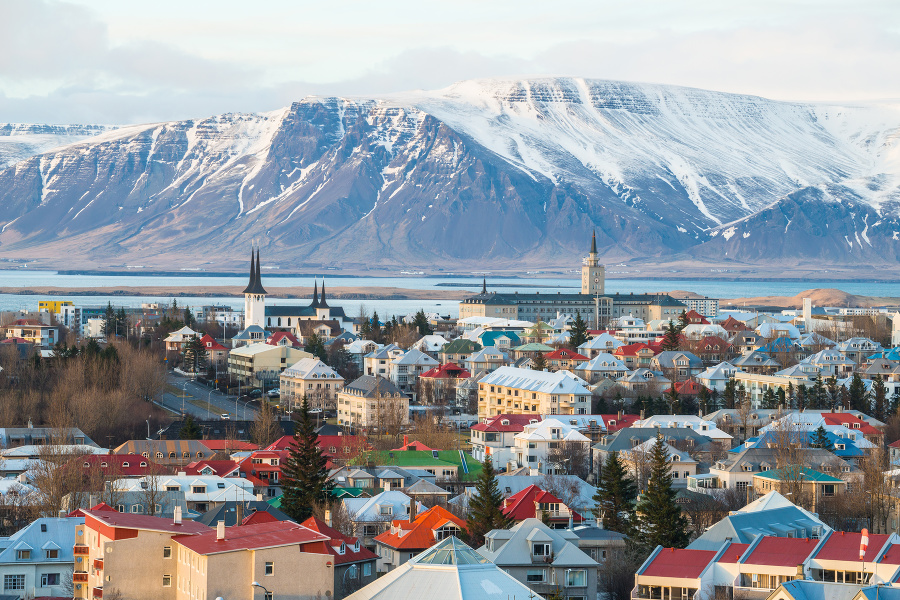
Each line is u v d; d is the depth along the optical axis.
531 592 191.88
